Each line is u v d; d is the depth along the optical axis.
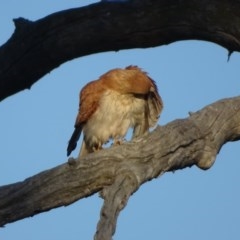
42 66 14.48
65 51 14.20
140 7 13.63
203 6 13.20
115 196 11.63
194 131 13.20
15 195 12.39
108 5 13.90
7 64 14.47
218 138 13.56
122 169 12.28
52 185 12.39
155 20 13.55
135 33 13.73
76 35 14.02
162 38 13.73
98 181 12.41
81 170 12.37
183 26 13.45
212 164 13.41
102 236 10.64
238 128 13.90
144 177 12.38
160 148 12.67
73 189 12.45
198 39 13.62
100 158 12.40
